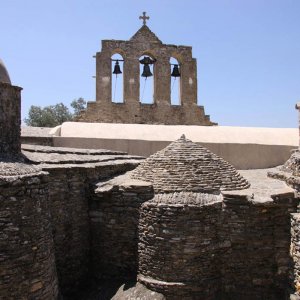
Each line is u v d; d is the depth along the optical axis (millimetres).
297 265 9961
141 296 10461
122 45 20391
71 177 11445
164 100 20766
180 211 10461
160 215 10594
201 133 18438
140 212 11047
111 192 11523
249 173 16281
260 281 10727
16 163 9422
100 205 11820
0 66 10688
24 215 8297
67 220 11258
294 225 10188
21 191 8281
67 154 13305
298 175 12508
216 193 11195
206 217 10578
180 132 18297
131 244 11312
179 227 10461
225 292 10773
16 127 10648
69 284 11312
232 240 10727
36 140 16250
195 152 12055
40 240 8617
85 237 11859
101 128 17688
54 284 9109
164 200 10742
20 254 8164
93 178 12320
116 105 20344
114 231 11547
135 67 20516
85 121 20062
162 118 20750
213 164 11859
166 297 10414
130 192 11266
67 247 11258
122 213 11414
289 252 10570
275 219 10727
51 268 9000
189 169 11516
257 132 19172
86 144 16938
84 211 11859
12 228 8078
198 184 11227
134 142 17344
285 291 10445
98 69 20250
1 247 7922
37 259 8500
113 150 16969
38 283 8469
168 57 20828
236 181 11633
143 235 10922
